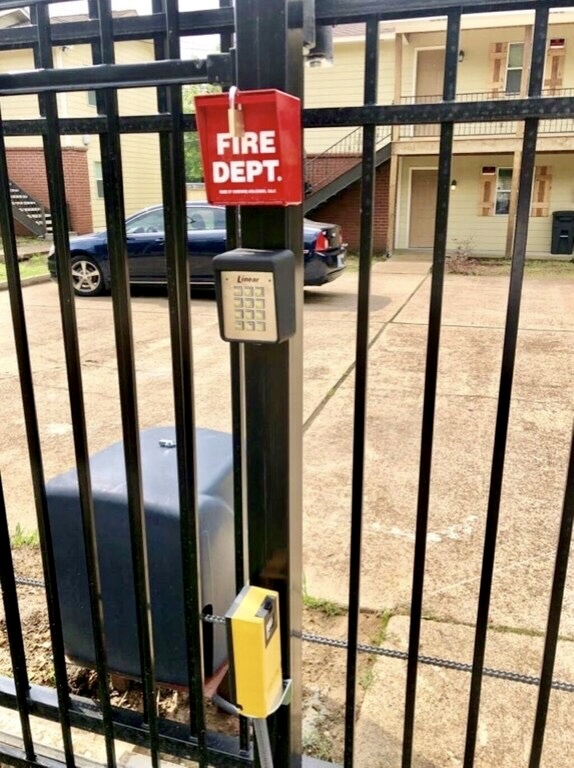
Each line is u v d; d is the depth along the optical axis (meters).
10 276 1.07
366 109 0.84
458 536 2.38
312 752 1.42
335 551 2.28
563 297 7.88
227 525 1.39
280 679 1.02
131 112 9.49
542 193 12.10
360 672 1.67
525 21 10.18
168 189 0.96
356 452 0.99
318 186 12.09
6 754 1.38
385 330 5.98
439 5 0.80
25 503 2.68
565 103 0.78
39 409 3.89
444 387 4.27
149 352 5.20
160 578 1.32
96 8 1.01
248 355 0.92
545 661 1.01
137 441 1.08
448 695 1.58
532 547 2.31
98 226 13.07
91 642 1.42
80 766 1.31
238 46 0.81
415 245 13.05
